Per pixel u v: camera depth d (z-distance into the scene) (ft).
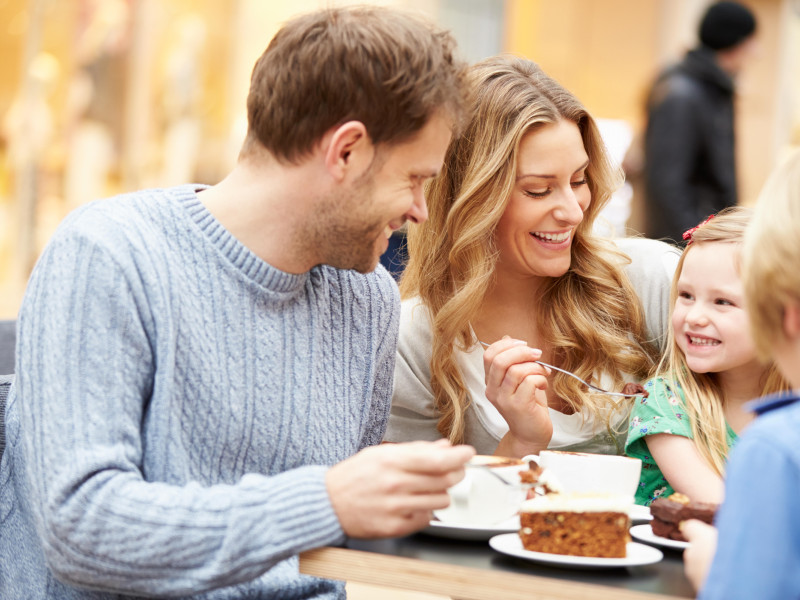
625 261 6.41
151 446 4.11
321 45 4.13
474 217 5.88
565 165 5.79
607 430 6.02
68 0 19.63
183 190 4.49
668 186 12.99
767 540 3.07
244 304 4.34
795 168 3.43
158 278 4.14
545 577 3.54
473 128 5.87
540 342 6.35
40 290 4.07
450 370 6.07
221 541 3.73
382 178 4.19
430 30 4.31
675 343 5.79
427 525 3.88
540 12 25.64
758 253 3.40
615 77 27.07
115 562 3.77
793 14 24.76
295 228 4.33
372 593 8.79
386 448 3.79
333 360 4.78
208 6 21.07
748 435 3.23
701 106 13.00
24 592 4.37
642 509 5.01
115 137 20.34
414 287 6.37
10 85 19.35
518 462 4.18
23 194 19.42
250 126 4.38
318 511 3.73
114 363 3.99
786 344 3.42
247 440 4.32
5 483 4.60
